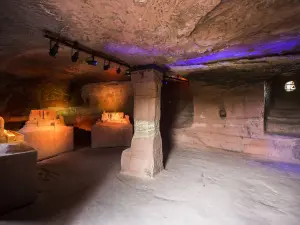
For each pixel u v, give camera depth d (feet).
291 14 7.84
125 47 11.90
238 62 16.47
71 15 7.97
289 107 26.43
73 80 31.24
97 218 9.82
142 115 15.96
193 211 10.69
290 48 12.64
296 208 11.19
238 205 11.44
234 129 23.75
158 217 10.07
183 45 11.50
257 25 8.92
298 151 19.56
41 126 20.42
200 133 26.21
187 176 15.79
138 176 15.55
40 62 18.48
